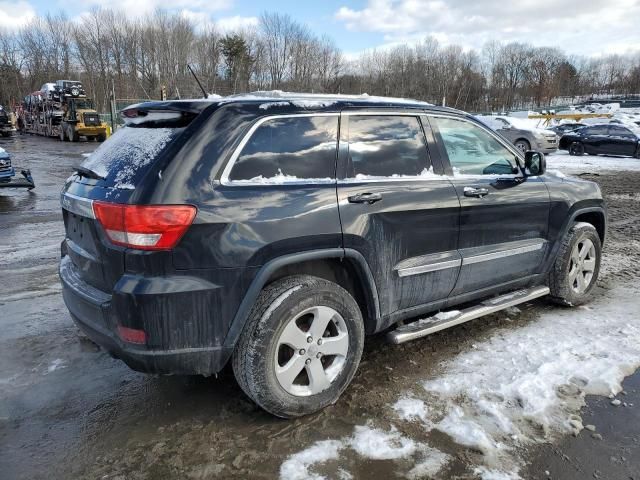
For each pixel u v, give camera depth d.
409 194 3.27
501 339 3.98
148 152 2.70
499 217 3.85
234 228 2.61
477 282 3.83
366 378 3.41
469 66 71.38
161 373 2.65
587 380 3.33
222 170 2.65
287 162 2.87
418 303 3.50
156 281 2.50
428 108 3.60
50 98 33.72
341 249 2.95
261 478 2.50
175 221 2.48
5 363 3.66
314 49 61.34
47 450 2.73
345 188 3.01
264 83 59.88
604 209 4.85
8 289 5.18
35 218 8.98
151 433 2.86
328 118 3.06
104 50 61.34
